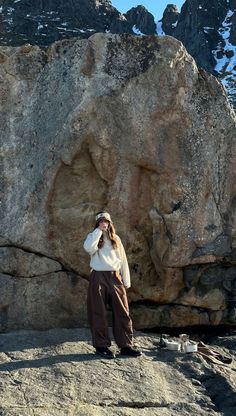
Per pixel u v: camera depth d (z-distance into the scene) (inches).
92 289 258.7
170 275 305.9
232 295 317.7
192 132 306.0
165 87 301.9
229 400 225.1
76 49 307.4
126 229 305.0
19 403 207.2
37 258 300.7
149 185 305.0
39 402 208.8
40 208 299.4
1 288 298.5
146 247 310.3
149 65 302.0
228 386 234.7
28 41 3041.3
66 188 302.0
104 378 232.8
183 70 305.4
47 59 312.7
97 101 297.4
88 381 229.0
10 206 301.1
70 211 301.6
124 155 299.9
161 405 216.5
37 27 3262.8
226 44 3986.2
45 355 254.7
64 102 301.3
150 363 253.8
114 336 261.1
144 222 307.4
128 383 230.7
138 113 299.7
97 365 244.5
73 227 302.0
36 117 307.0
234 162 313.6
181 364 255.9
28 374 231.8
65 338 280.2
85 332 291.1
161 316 313.9
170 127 303.1
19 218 299.3
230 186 313.1
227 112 313.4
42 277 301.1
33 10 3462.1
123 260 267.0
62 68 307.9
